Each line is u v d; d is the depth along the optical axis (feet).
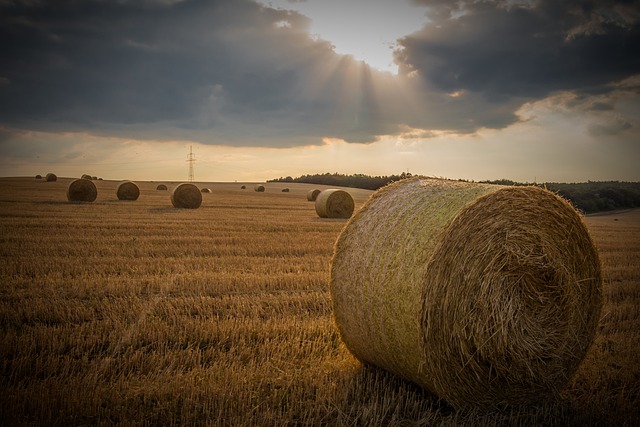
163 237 52.70
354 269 19.51
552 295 16.88
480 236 16.53
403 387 17.78
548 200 17.53
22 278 31.81
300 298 28.91
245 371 18.19
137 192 119.44
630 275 39.19
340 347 22.02
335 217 85.30
